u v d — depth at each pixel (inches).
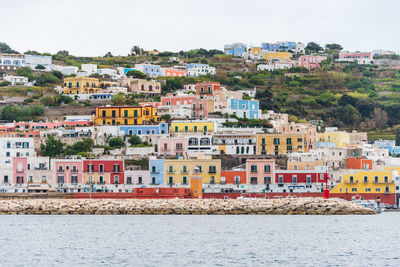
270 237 7544.3
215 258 6245.1
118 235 7682.1
